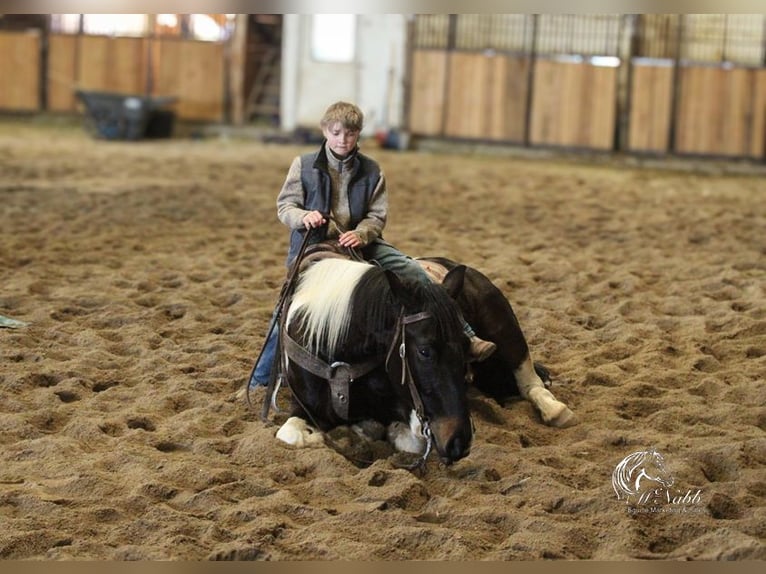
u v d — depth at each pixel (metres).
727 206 15.59
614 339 7.90
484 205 14.80
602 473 5.26
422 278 5.11
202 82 25.67
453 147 23.48
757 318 8.38
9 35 26.44
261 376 6.40
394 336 5.02
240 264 10.26
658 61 22.53
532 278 9.98
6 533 4.50
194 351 7.36
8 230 11.69
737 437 5.73
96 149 21.36
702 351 7.55
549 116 23.14
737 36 23.31
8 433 5.70
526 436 5.79
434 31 24.09
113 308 8.40
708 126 22.38
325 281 5.39
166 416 6.13
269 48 26.42
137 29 26.28
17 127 25.42
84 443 5.62
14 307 8.41
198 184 15.87
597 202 15.53
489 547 4.51
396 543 4.50
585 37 23.47
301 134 23.88
